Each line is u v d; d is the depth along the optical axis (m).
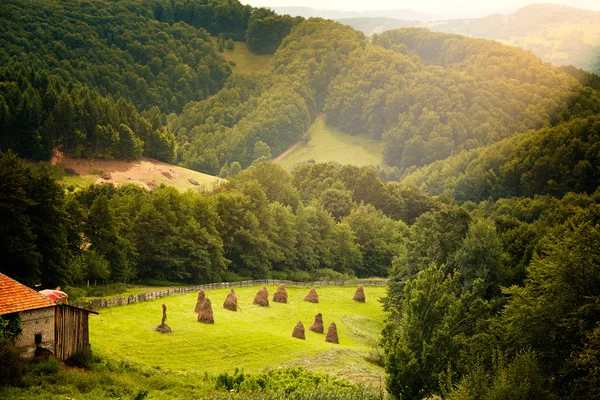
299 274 119.81
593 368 40.28
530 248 75.25
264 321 77.12
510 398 39.09
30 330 45.59
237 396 44.50
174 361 55.19
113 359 51.47
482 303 48.94
